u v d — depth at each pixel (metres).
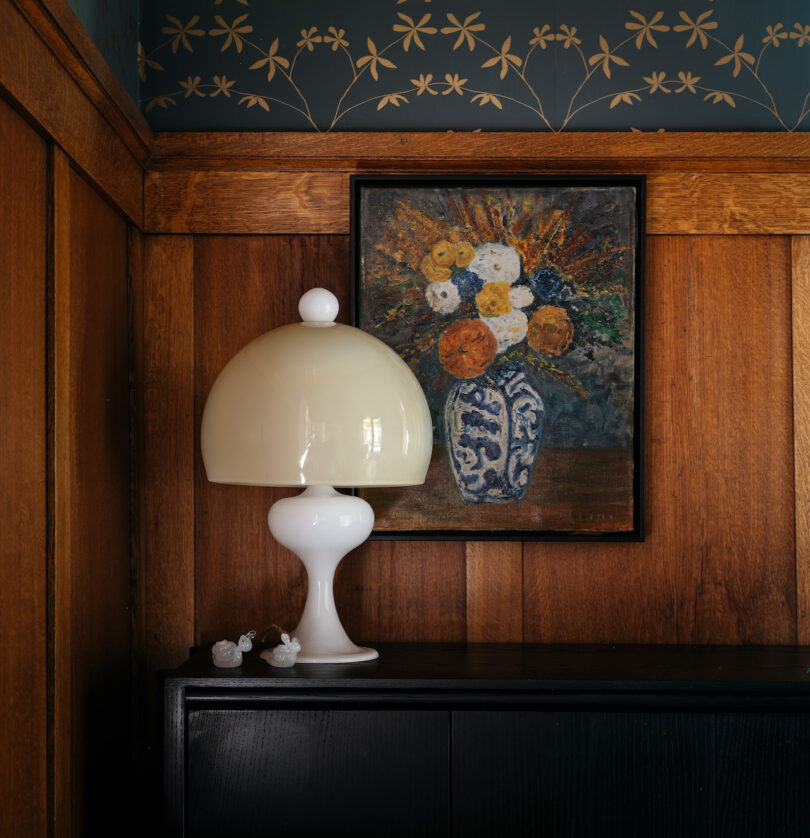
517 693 1.58
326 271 2.02
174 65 2.02
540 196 1.99
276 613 1.99
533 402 1.98
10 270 1.30
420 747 1.57
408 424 1.59
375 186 1.99
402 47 2.02
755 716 1.57
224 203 2.01
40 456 1.42
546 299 1.99
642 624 1.97
